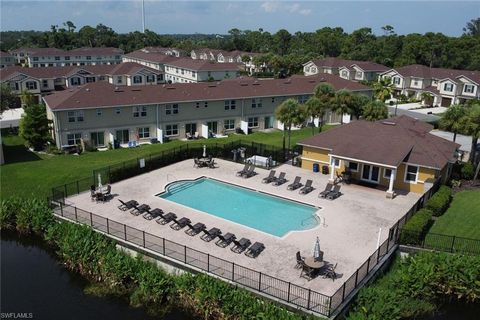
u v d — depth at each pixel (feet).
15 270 84.69
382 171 119.14
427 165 110.22
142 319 70.13
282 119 146.30
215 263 77.25
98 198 105.60
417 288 72.13
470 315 71.67
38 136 159.22
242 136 190.49
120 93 174.60
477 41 413.39
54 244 91.91
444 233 91.81
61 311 71.72
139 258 79.61
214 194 114.73
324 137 131.54
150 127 177.88
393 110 258.57
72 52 420.36
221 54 483.10
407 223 88.33
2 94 224.94
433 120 218.59
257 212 103.04
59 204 103.04
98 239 84.12
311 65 375.66
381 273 77.61
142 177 124.98
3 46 643.04
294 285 64.95
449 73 292.20
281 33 588.09
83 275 82.23
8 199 106.73
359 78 340.39
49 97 178.60
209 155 144.87
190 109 184.55
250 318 63.67
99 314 71.15
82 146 159.94
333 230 91.20
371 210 102.32
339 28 620.08
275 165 138.92
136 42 581.53
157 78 315.58
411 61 392.88
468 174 128.16
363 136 126.31
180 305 72.54
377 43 458.91
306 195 111.55
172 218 93.76
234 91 197.06
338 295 67.10
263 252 81.35
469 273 72.64
